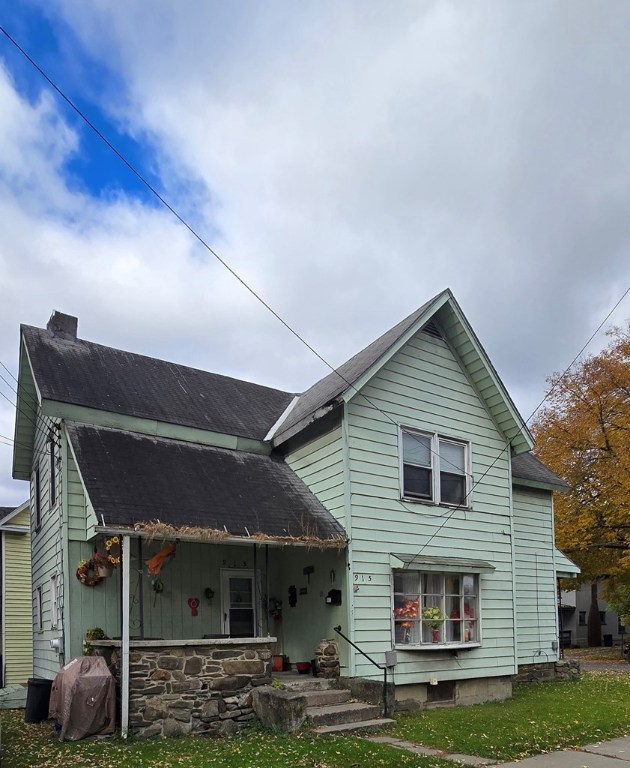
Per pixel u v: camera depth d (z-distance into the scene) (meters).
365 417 11.68
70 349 12.82
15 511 19.92
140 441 11.23
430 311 12.72
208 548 11.70
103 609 10.16
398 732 8.86
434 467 12.66
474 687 12.24
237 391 14.90
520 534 15.45
